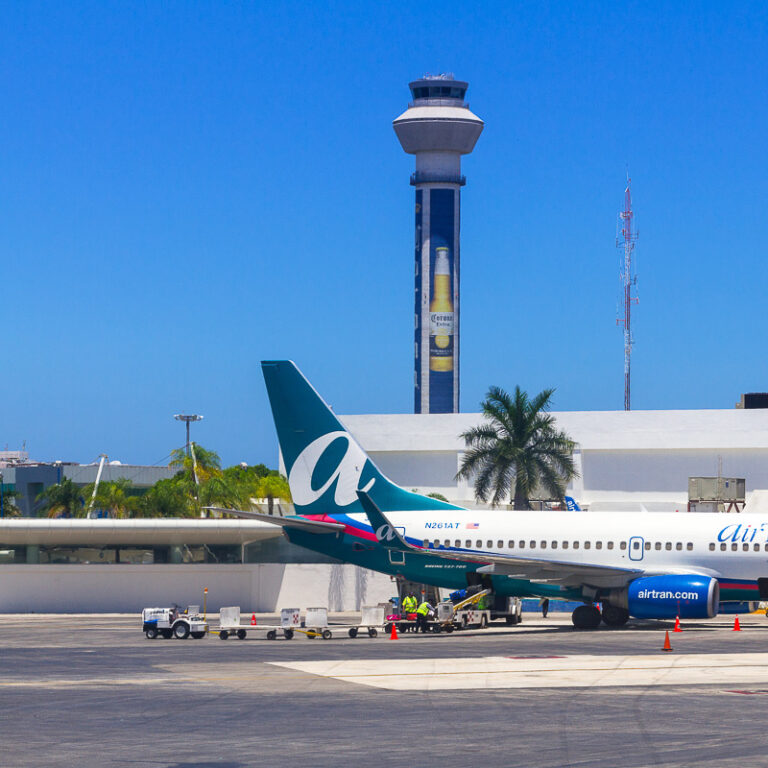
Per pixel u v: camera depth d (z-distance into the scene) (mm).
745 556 49719
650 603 49250
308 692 29703
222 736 23438
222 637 45969
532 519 52625
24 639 46500
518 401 90750
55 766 20562
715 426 101000
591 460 105250
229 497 102062
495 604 54000
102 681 32031
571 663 36250
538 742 22719
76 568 67812
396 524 53625
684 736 23375
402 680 32125
